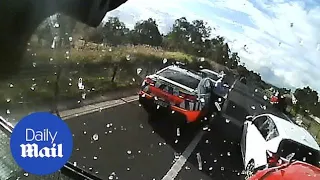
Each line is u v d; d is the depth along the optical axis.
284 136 5.88
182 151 6.21
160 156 6.05
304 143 5.80
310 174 4.84
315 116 7.35
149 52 8.39
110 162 5.24
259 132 6.49
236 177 6.04
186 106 7.38
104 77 7.06
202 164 6.10
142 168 5.53
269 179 4.96
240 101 8.25
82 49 6.24
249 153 6.19
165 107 7.36
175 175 5.76
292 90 7.75
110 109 6.40
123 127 6.26
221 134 6.95
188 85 7.83
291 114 7.30
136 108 6.95
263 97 8.16
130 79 7.65
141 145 6.06
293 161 5.29
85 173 4.43
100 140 5.54
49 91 4.87
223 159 6.18
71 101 5.68
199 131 7.24
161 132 6.66
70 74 5.61
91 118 5.82
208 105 7.89
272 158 5.55
